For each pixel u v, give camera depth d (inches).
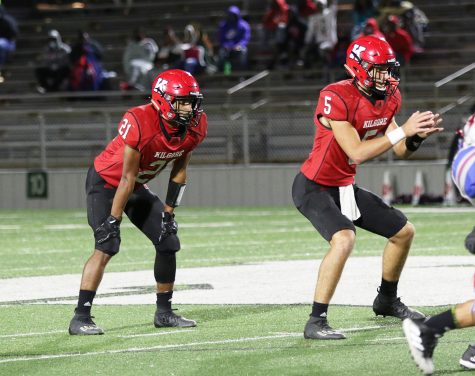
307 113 1608.0
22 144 1738.4
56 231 1240.2
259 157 1633.9
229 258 907.4
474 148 409.4
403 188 1533.0
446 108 1545.3
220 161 1647.4
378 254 914.1
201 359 452.8
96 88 1820.9
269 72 1729.8
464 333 503.8
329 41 1748.3
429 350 397.7
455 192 1480.1
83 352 477.4
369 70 502.6
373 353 459.2
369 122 510.9
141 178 538.6
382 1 1678.2
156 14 2126.0
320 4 1743.4
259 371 425.4
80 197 1667.1
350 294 655.1
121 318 580.1
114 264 875.4
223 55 1815.9
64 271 835.4
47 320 578.6
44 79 1845.5
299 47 1768.0
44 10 2198.6
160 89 513.0
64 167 1726.1
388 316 564.7
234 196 1610.5
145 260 906.7
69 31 2118.6
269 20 1862.7
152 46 1850.4
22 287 729.0
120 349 483.2
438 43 1838.1
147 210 547.2
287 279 744.3
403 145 517.3
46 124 1721.2
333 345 480.7
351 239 501.7
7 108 1840.6
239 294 670.5
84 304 530.3
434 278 720.3
